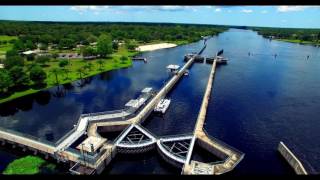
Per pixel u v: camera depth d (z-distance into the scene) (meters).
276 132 77.25
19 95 108.62
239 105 98.62
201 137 69.19
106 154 61.97
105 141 63.12
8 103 100.56
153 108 94.25
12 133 70.44
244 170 58.69
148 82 129.88
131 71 152.38
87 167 58.41
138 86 123.19
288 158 61.00
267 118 87.12
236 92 114.38
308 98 107.00
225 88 120.31
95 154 59.25
